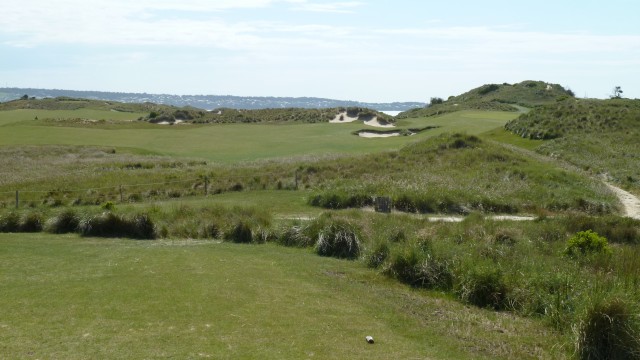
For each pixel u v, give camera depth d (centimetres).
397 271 1115
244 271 1091
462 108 9606
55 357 626
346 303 920
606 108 4653
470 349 741
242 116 8206
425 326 827
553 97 11150
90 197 2566
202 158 4300
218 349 676
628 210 2353
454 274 1046
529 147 4188
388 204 1972
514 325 855
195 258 1188
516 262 1124
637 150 3650
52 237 1517
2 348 646
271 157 4219
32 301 832
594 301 757
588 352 721
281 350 686
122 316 777
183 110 8325
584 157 3581
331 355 682
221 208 1762
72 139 5216
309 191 2650
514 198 2384
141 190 2706
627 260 1185
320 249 1357
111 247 1334
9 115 8100
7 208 2120
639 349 711
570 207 2336
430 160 3153
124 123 6781
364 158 3297
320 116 7700
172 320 771
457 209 2217
